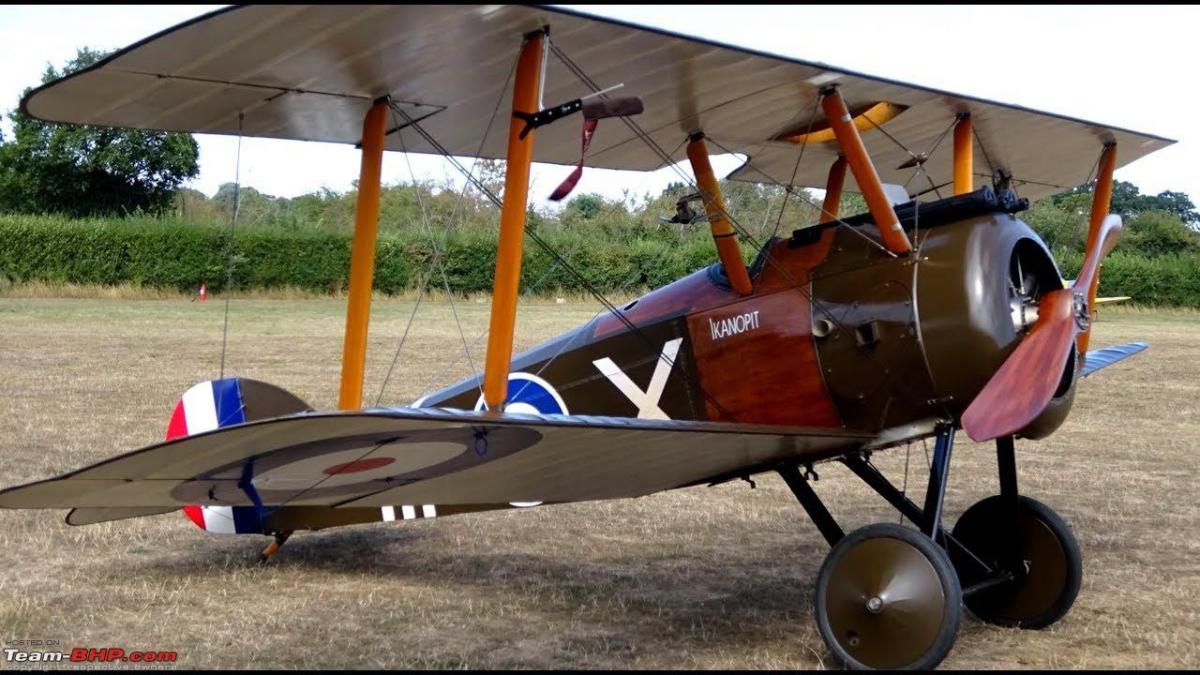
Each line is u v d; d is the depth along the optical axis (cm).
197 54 464
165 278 2981
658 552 710
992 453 1080
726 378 572
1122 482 932
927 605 462
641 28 468
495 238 2970
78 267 2955
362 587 624
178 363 1711
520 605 589
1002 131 663
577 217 2698
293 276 3033
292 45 459
